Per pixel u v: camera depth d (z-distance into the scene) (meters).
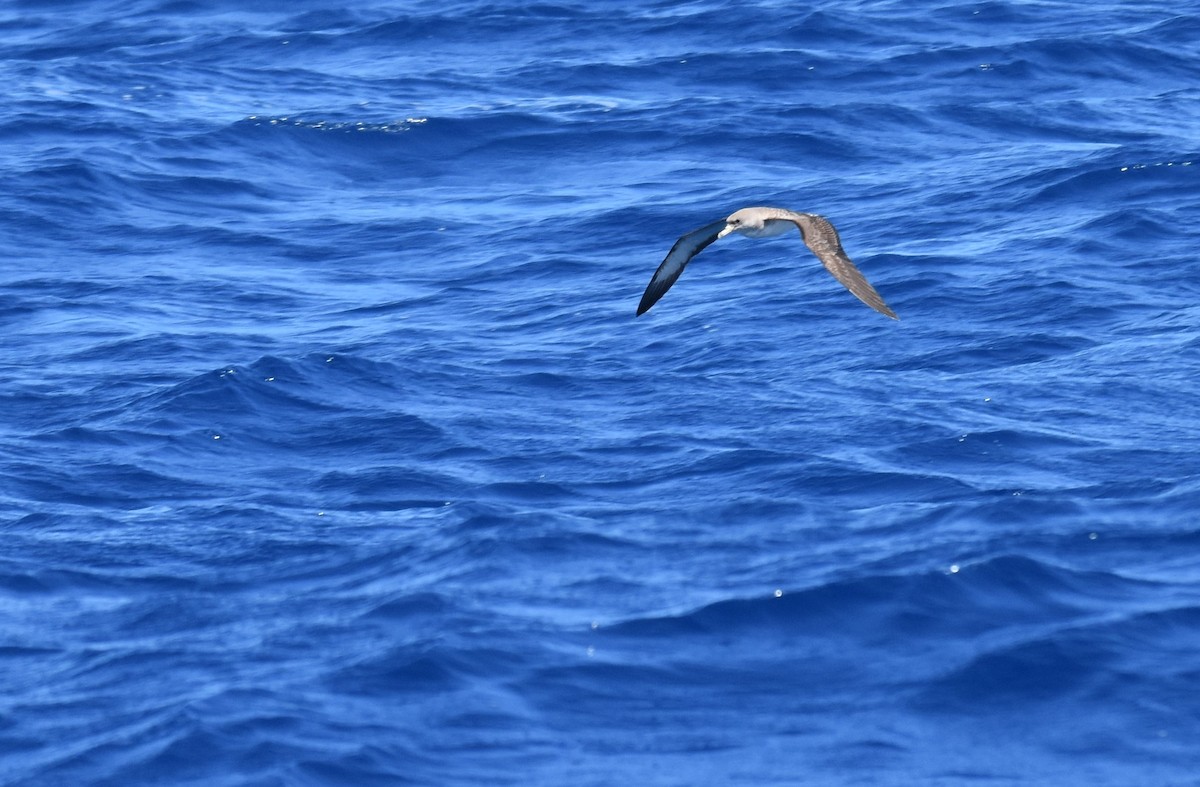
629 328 63.38
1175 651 35.66
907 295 64.56
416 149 91.25
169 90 103.31
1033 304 62.56
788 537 42.41
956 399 53.66
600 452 50.53
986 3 116.19
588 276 70.81
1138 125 90.94
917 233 72.94
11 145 90.75
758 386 56.03
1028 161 82.88
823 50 107.44
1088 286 64.12
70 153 88.12
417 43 115.06
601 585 39.72
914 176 82.56
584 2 122.19
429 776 31.98
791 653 36.31
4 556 43.47
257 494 48.34
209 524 45.72
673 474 48.16
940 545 41.00
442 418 54.12
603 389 56.81
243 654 36.97
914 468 47.66
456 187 85.88
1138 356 56.72
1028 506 43.22
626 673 35.59
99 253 75.88
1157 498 43.88
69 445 52.53
